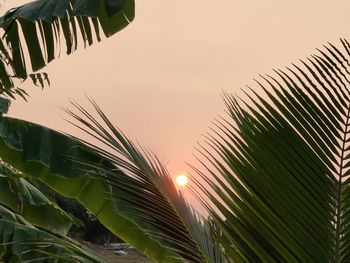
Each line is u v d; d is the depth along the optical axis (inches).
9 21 141.3
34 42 145.6
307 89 80.0
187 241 88.6
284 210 77.9
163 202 89.4
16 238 161.2
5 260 162.1
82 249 86.4
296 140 79.1
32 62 146.6
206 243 91.4
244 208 78.4
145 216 90.8
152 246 140.1
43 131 167.8
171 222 89.3
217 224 80.7
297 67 80.4
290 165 78.6
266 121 80.0
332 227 77.0
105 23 151.6
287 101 80.2
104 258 89.1
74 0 135.0
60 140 164.9
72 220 214.1
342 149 78.7
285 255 77.6
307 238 77.3
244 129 79.8
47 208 208.2
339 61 79.6
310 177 78.0
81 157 155.2
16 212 200.1
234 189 78.4
